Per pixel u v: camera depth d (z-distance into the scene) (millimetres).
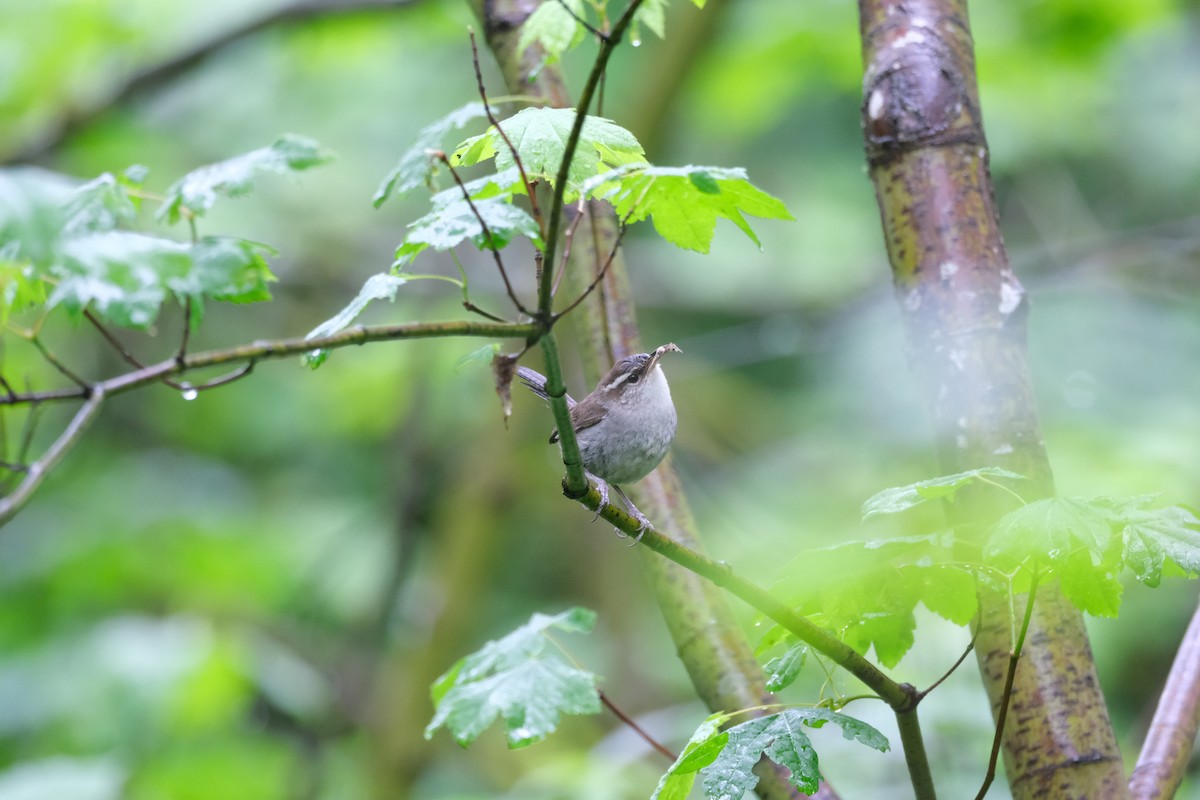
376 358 15930
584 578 16141
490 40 6199
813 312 15273
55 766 10477
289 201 15312
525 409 12359
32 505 14742
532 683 5234
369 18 12812
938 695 8422
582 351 6176
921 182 4754
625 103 12477
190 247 3377
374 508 15586
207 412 16688
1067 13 12812
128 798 11008
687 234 4191
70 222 3479
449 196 4035
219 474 16344
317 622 15031
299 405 16891
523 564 16484
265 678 12328
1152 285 14180
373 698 12852
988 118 13891
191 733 11805
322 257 15430
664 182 3969
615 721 14445
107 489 14969
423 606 12203
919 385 4742
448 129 4516
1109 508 3932
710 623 5379
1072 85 13719
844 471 13094
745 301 16062
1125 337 14445
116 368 16469
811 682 9172
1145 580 3672
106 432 16484
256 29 11945
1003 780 8234
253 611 14039
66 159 13680
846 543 4145
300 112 15383
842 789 8492
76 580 13531
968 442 4523
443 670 11930
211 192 3637
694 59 11750
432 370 14820
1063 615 4391
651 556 5613
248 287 3352
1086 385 12906
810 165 16750
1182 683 4789
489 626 16094
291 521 15758
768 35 13352
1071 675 4320
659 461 6434
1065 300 14789
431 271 14703
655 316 17438
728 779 3857
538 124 4141
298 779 12922
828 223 16203
